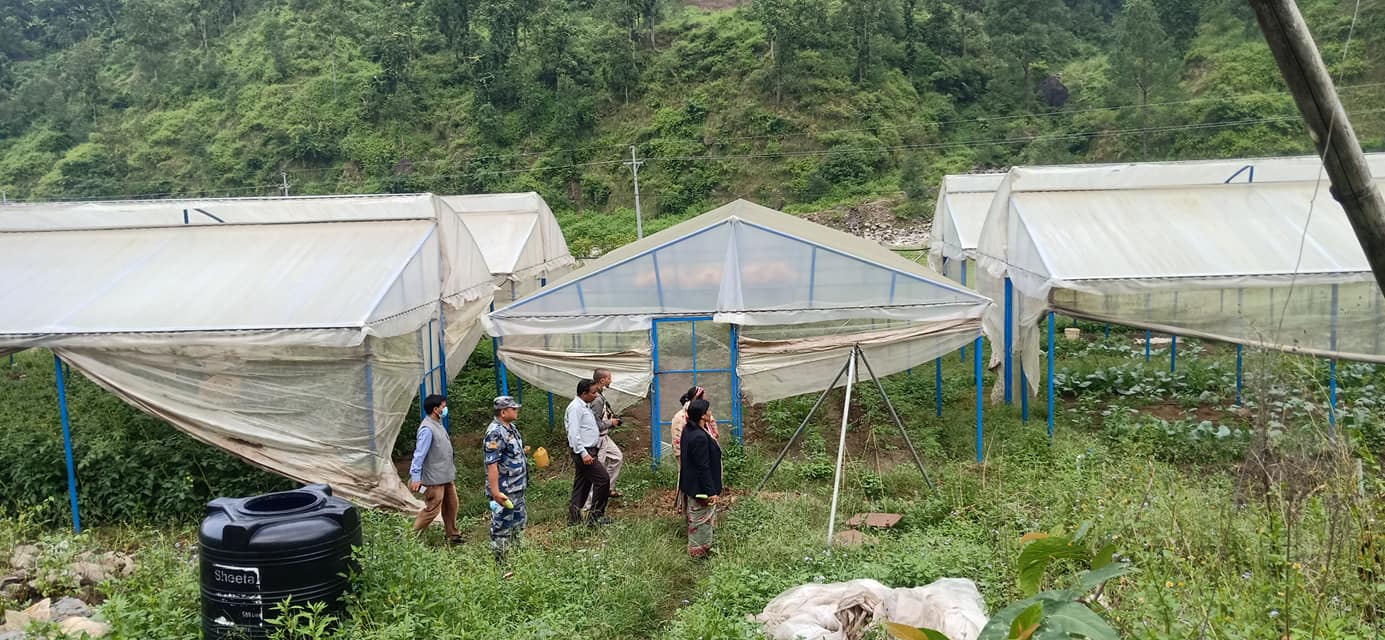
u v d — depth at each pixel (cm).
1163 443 1160
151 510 1016
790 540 833
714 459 866
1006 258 1398
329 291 1086
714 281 1192
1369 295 1169
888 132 5566
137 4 7025
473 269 1491
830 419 1366
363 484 1034
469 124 6016
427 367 1262
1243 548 576
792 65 5831
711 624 611
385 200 1266
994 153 5419
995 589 655
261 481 1051
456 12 6500
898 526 909
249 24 7500
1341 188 206
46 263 1187
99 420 1123
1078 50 6594
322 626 548
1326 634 434
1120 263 1192
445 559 774
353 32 6994
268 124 6141
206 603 599
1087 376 1512
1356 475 541
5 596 757
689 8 7300
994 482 973
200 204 1269
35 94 6788
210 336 1002
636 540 870
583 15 7312
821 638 585
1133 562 598
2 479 1031
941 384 1480
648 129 5778
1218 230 1254
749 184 5394
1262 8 201
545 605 699
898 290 1183
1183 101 5259
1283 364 582
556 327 1198
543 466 1222
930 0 6775
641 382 1343
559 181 5622
